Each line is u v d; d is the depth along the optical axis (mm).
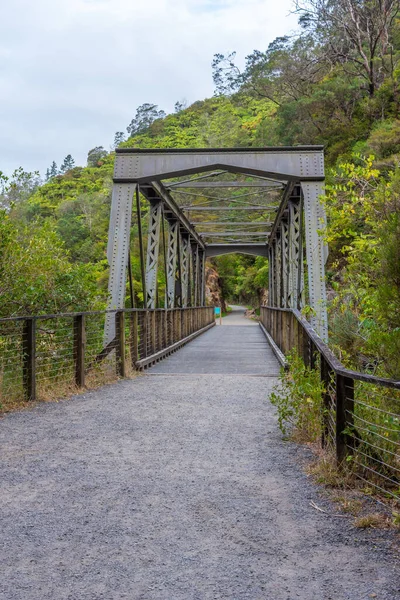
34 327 7516
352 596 2520
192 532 3283
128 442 5484
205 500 3850
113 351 10062
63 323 9422
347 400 4262
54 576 2723
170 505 3746
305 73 44031
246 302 81562
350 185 6719
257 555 2965
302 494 3969
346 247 6758
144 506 3725
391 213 4758
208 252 38156
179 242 22922
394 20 40219
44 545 3088
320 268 11555
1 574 2740
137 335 11531
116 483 4219
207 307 34188
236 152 12023
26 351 7457
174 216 19875
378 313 5223
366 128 31688
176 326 18531
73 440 5543
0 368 7438
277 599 2496
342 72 38688
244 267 68250
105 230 65562
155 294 14656
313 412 5406
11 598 2504
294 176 11953
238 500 3850
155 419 6562
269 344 19453
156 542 3137
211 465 4719
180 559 2918
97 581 2672
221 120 84875
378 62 35531
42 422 6355
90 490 4047
